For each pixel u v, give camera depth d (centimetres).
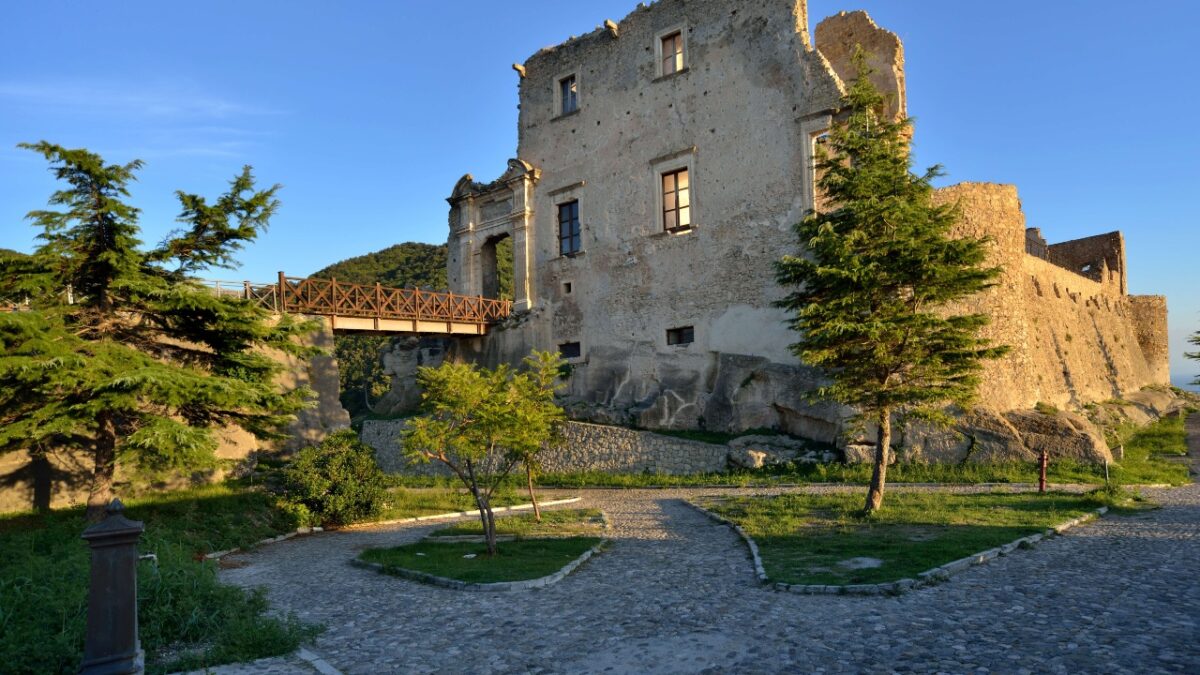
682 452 2081
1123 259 4438
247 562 1109
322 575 989
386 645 648
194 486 1433
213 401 1098
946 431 1817
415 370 3266
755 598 740
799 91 2275
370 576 969
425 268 6769
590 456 2248
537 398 1393
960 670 500
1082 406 2652
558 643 625
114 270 1097
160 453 1073
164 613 679
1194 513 1155
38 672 547
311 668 588
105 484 1111
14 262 1029
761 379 2211
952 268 1203
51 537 1015
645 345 2580
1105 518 1155
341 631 704
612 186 2730
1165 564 803
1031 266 2983
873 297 1258
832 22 2466
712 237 2442
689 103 2545
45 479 1264
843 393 1278
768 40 2364
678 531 1218
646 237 2616
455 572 920
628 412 2402
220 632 675
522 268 2945
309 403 1297
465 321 2806
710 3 2517
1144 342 4478
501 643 636
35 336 946
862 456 1862
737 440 2064
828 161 1345
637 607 731
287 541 1310
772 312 2267
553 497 1875
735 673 524
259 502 1424
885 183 1267
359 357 5328
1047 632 575
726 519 1271
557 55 2956
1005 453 1766
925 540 974
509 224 3031
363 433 2833
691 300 2475
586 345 2739
